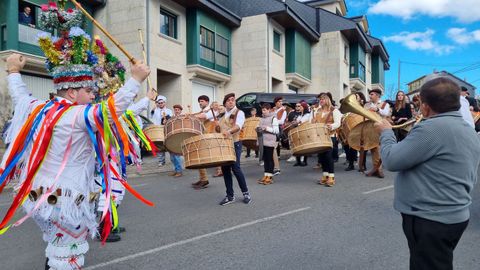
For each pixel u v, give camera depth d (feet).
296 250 13.48
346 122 27.71
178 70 59.31
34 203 7.86
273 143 26.43
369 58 117.50
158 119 34.63
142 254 13.35
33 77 46.62
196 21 60.80
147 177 30.83
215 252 13.42
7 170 8.07
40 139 7.86
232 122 21.85
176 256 13.12
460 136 7.30
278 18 73.46
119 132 8.00
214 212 18.93
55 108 8.10
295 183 26.61
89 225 8.30
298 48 82.02
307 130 23.39
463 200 7.38
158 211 19.39
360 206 19.57
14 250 14.06
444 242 7.36
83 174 8.13
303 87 89.45
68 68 8.43
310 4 107.24
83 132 8.00
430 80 7.84
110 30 54.34
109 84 12.11
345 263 12.32
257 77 70.79
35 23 46.70
